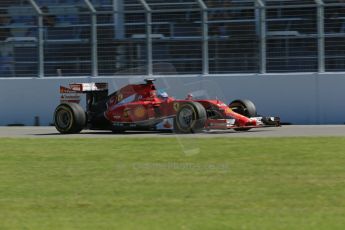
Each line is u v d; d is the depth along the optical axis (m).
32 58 72.75
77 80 71.19
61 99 59.50
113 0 70.94
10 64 73.25
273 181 31.39
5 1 72.75
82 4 71.38
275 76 67.31
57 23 72.12
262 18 68.19
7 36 73.06
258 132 55.09
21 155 42.44
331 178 31.92
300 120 66.88
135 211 25.61
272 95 67.50
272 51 68.44
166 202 27.16
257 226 22.80
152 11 70.00
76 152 43.22
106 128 58.53
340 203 26.45
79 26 71.69
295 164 36.31
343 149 41.94
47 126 71.00
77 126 57.78
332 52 67.06
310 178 32.03
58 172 35.34
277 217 24.16
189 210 25.61
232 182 31.31
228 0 68.88
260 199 27.41
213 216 24.47
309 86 66.62
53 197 28.62
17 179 33.31
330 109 66.25
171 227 22.88
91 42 71.44
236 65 69.19
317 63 67.44
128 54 70.88
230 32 69.12
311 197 27.67
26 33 72.69
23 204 27.25
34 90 72.31
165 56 70.38
